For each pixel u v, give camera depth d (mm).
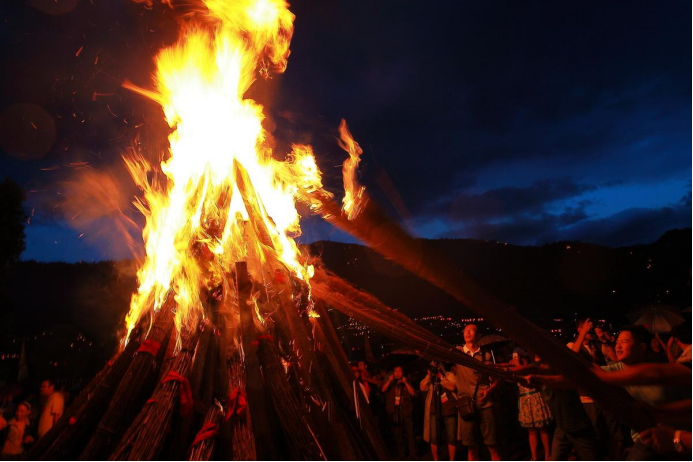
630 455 2986
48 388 5902
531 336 2172
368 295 3291
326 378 2703
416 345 3119
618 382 2377
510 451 6586
